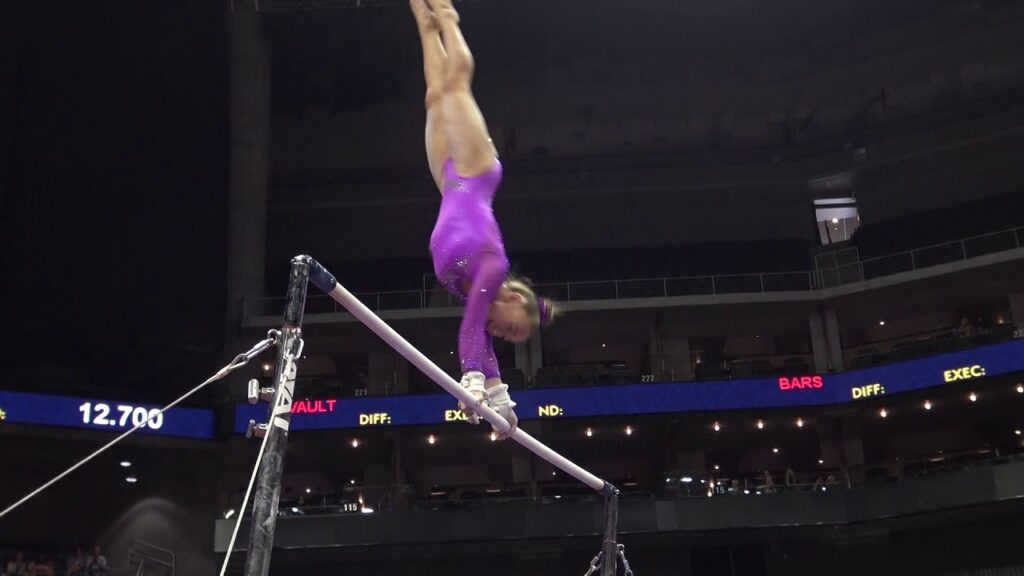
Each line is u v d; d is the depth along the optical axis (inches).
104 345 1158.3
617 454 1349.7
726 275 1320.1
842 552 1219.9
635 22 1472.7
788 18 1473.9
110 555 1203.9
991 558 1146.0
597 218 1488.7
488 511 1116.5
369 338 1307.8
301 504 1159.0
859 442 1248.2
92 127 1181.1
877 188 1437.0
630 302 1277.1
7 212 1125.7
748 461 1390.3
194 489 1229.7
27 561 1095.0
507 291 166.9
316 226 1480.1
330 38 1412.4
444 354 1349.7
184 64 1236.5
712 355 1419.8
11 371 1115.9
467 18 1439.5
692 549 1245.1
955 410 1273.4
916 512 1090.7
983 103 1397.6
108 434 1119.6
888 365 1204.5
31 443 1141.7
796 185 1476.4
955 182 1395.2
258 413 1179.9
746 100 1488.7
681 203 1483.8
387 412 1207.6
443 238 166.2
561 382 1239.5
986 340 1166.3
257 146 1348.4
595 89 1492.4
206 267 1211.2
